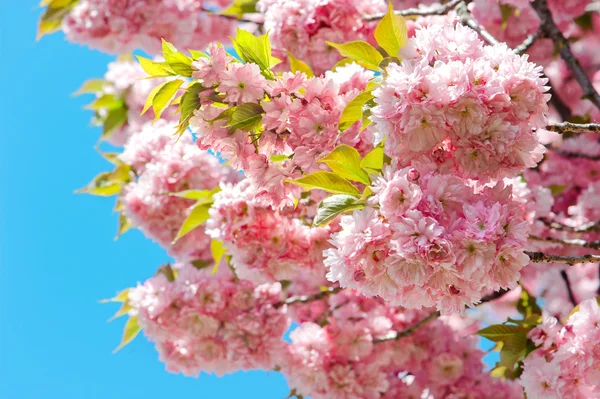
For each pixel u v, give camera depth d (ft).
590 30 8.92
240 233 6.95
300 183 5.87
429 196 5.64
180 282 7.74
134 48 8.20
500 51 5.77
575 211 8.23
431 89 5.66
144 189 7.78
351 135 6.25
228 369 7.80
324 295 7.86
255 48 6.08
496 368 7.70
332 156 5.87
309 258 7.02
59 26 8.49
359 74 6.23
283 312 7.76
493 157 5.74
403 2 8.41
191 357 7.88
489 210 5.63
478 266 5.58
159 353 7.93
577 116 8.66
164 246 7.97
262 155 6.06
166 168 7.73
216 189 7.25
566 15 8.23
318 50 7.39
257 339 7.69
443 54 5.81
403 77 5.69
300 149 5.98
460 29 5.83
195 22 8.21
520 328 6.88
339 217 6.98
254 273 7.04
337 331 7.78
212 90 5.98
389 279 5.69
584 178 8.50
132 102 8.77
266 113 5.96
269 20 7.44
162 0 8.08
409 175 5.73
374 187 5.66
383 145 5.90
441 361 7.99
